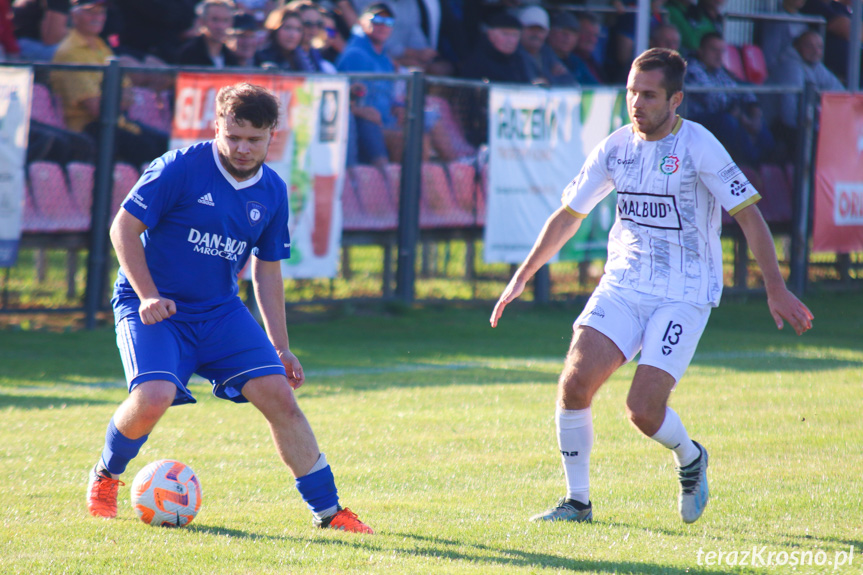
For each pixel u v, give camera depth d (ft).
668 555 35.55
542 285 118.93
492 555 34.94
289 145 98.37
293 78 97.96
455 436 58.34
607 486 46.98
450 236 110.83
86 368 80.59
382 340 98.07
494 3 134.10
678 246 40.50
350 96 102.73
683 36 143.02
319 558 33.96
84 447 53.78
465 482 47.57
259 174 39.50
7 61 97.25
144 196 37.63
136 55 110.11
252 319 40.57
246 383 38.83
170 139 96.32
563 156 114.32
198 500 39.01
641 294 40.75
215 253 39.29
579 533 38.40
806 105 126.82
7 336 92.22
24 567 32.24
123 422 38.01
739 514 41.88
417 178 107.96
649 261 40.86
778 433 59.88
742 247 128.06
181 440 56.59
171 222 38.73
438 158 108.68
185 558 33.68
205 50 107.24
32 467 48.91
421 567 33.09
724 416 65.10
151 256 39.09
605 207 117.80
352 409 66.54
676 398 71.87
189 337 39.32
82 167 94.17
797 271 130.31
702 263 40.63
